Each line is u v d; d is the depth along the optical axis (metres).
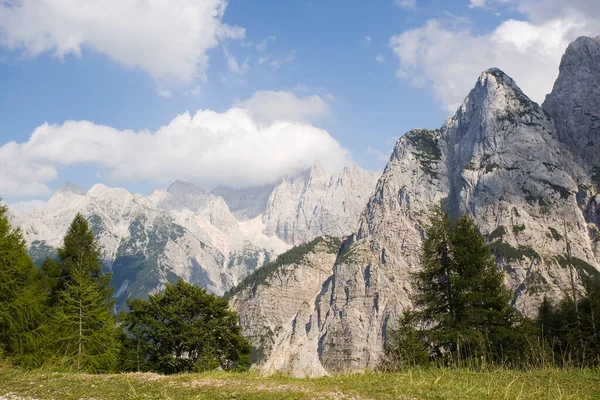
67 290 44.00
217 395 17.16
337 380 20.16
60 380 21.34
